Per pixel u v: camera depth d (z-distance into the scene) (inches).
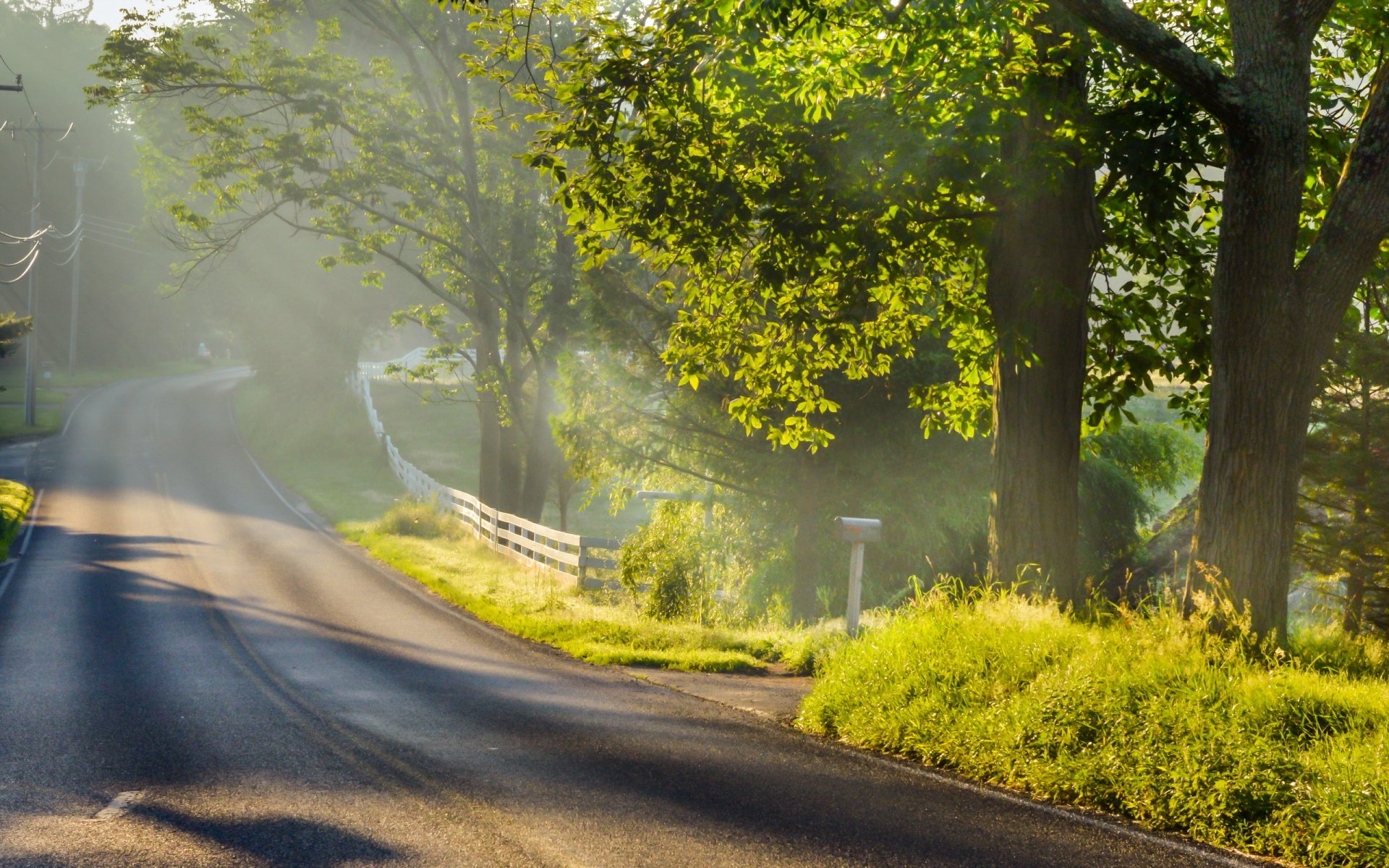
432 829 207.5
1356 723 222.2
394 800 228.1
